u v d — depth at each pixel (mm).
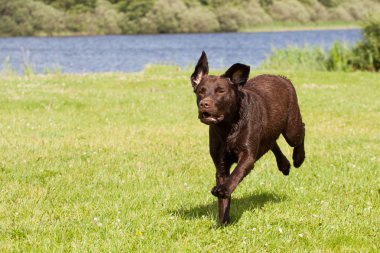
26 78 33250
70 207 9844
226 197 7805
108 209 9648
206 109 7723
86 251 7594
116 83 30891
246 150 8219
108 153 14586
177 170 12750
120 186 11344
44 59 98562
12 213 9422
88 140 16297
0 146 15055
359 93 27844
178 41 158000
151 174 12328
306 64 41906
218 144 8391
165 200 10148
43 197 10391
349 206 9688
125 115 21188
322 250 7707
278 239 8148
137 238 8102
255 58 91750
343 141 16422
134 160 13766
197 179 11938
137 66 80500
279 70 38781
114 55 108312
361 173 12164
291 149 15328
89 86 29688
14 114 20703
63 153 14461
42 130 17812
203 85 7961
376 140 16766
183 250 7715
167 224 8812
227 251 7723
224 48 123438
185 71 39625
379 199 10289
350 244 7984
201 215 9477
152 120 20203
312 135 17625
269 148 9312
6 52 119938
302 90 28609
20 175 12023
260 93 9102
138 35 198875
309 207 9734
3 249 7793
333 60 41156
